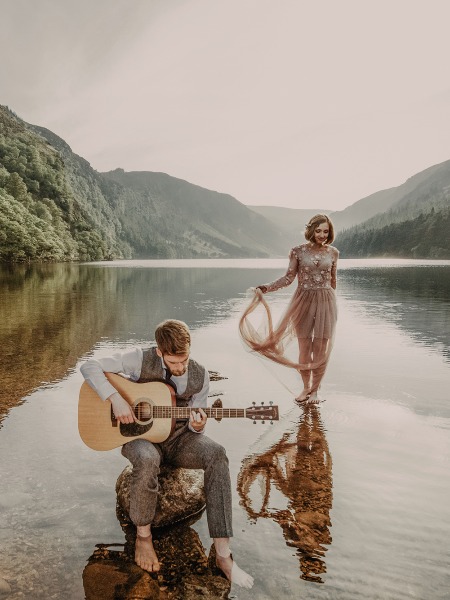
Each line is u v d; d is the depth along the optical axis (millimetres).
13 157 152875
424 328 9586
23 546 2312
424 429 3941
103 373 2764
